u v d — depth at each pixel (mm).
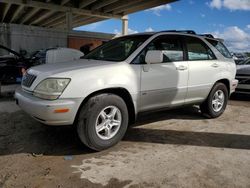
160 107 4488
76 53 6477
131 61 4074
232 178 3133
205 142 4238
